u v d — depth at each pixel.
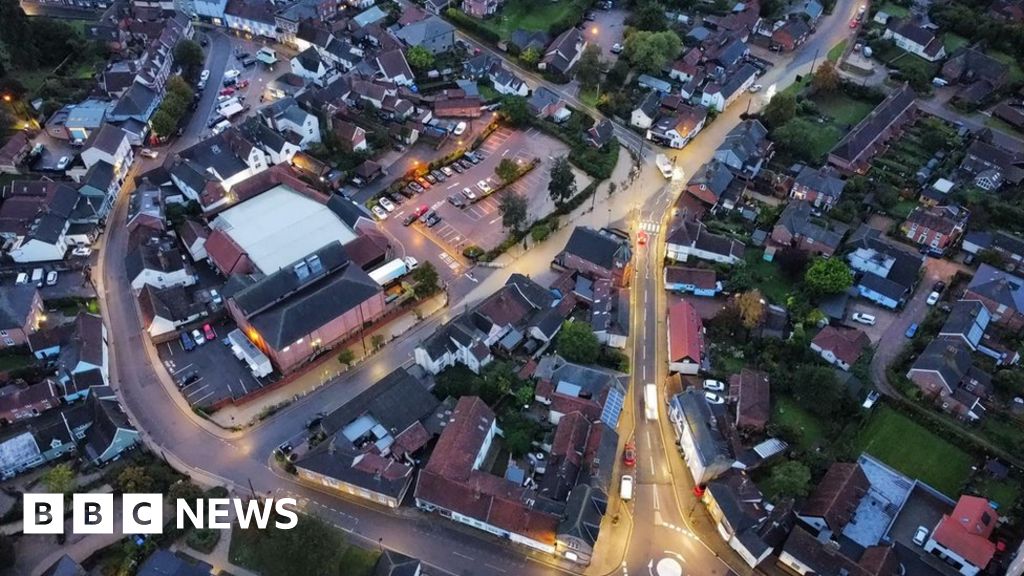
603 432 128.00
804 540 114.19
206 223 176.88
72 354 139.38
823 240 168.25
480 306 150.50
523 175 195.25
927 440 135.00
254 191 180.12
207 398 140.00
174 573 107.44
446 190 190.12
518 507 116.38
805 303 156.38
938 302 160.75
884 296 158.88
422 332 154.00
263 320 142.50
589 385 136.38
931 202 185.38
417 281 157.88
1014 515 121.88
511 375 140.00
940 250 172.62
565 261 167.00
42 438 126.88
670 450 133.38
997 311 154.00
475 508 118.12
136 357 147.25
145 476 122.31
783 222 172.00
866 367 142.62
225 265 161.00
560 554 116.81
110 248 171.88
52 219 167.25
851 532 119.38
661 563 116.94
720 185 185.12
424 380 142.62
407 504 124.06
